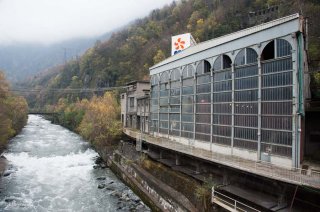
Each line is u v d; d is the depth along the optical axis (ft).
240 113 82.48
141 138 132.16
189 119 108.17
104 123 184.24
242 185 79.00
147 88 184.03
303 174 62.28
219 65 91.61
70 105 387.34
